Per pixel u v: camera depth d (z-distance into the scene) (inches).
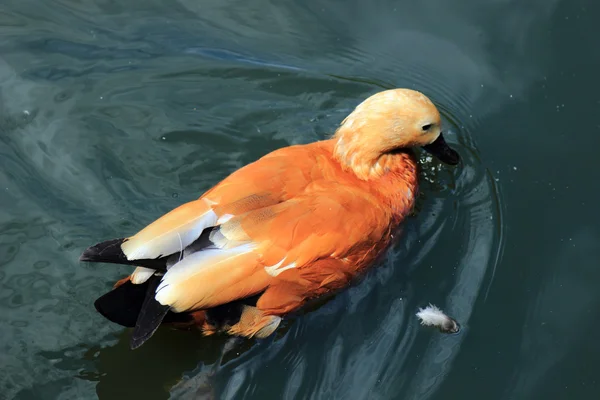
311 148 294.0
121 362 264.1
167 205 312.7
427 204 325.1
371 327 279.4
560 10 388.8
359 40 382.0
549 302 286.4
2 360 259.1
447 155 324.8
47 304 275.9
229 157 334.0
